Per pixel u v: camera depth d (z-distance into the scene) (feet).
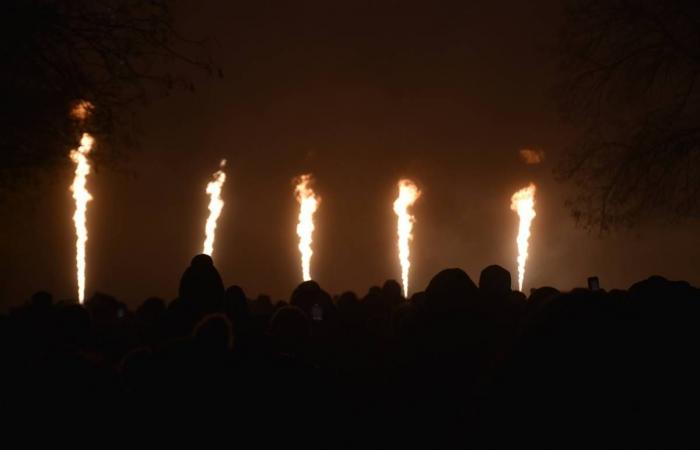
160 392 20.81
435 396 22.17
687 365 17.30
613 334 17.20
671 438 16.88
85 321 31.14
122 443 22.85
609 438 16.85
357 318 38.60
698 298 18.48
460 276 22.99
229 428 20.75
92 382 24.08
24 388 23.84
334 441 22.30
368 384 23.29
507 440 17.47
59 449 23.43
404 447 22.18
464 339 22.48
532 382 17.20
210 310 28.91
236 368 21.26
